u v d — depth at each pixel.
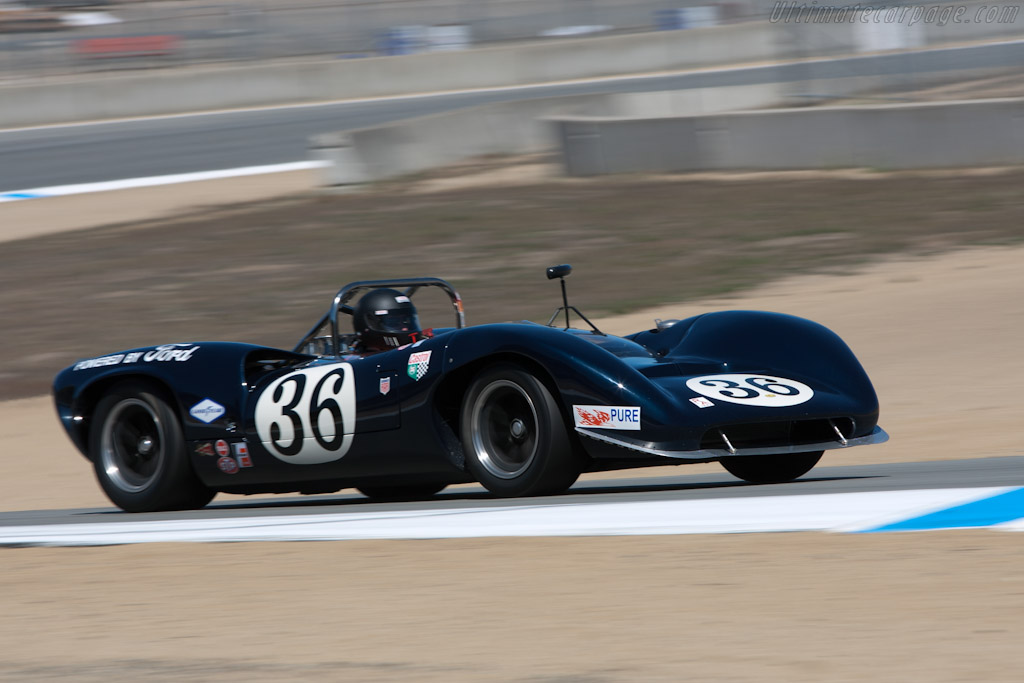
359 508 24.27
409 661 13.39
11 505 31.86
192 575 18.72
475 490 28.11
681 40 150.38
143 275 66.19
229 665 13.68
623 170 85.62
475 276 60.38
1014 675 11.62
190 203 87.31
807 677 11.95
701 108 111.19
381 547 19.39
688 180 81.50
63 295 63.22
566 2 170.00
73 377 26.94
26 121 130.00
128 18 167.12
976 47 116.50
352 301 56.00
